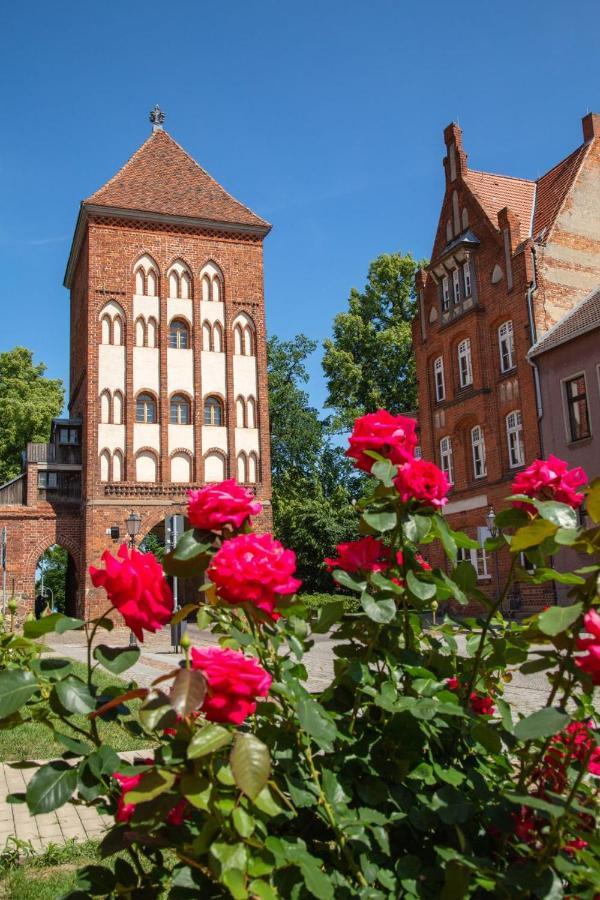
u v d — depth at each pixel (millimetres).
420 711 1984
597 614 1837
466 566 2396
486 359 28125
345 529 39312
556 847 1811
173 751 1773
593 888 1783
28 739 7727
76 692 1948
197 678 1669
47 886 4031
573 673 1982
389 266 46688
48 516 33188
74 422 34031
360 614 2369
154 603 1990
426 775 2027
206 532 2215
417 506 2301
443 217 31531
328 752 2096
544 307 26172
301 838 2035
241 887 1592
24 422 45969
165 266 34938
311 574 39750
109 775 2039
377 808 2068
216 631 2367
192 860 1741
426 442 31359
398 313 46875
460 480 29312
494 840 2064
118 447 33250
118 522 32562
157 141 38125
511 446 27000
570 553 20188
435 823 1973
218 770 1751
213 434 34625
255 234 36312
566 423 24031
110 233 34500
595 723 2537
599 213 28234
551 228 27156
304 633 2348
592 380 23172
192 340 34906
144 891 2021
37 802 1846
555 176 30688
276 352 52719
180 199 35875
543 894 1716
